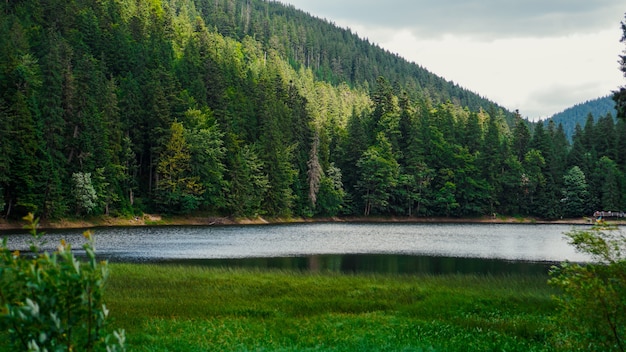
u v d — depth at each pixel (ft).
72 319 16.53
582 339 32.14
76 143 215.92
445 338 39.91
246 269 89.15
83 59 262.26
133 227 217.97
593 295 29.66
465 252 138.72
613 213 327.06
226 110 296.51
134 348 33.88
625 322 29.68
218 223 260.83
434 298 58.39
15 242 134.82
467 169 337.72
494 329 43.29
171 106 279.28
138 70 306.35
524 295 61.72
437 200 334.44
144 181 265.75
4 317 15.33
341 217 328.90
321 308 51.96
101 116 231.09
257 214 279.08
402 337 39.22
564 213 338.75
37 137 196.85
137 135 257.14
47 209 194.80
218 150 266.98
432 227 263.29
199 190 259.39
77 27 320.50
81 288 16.26
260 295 59.26
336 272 90.48
